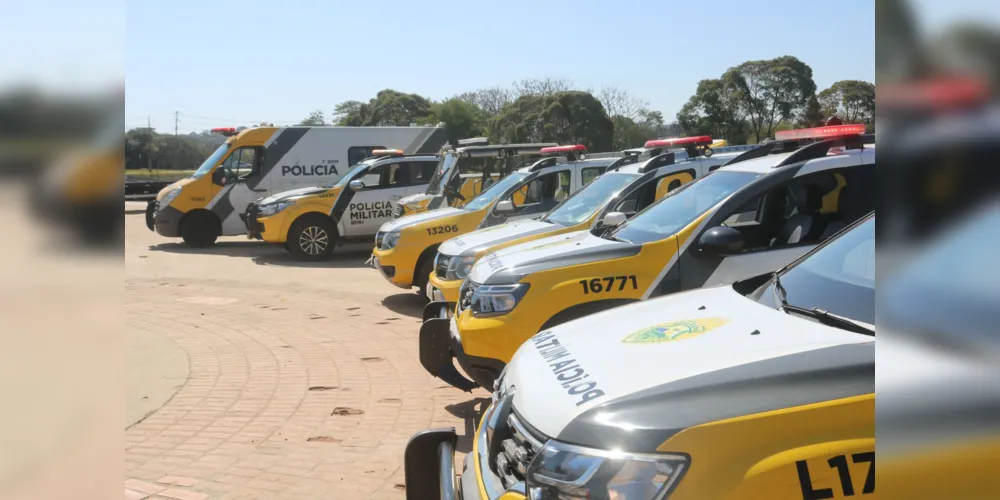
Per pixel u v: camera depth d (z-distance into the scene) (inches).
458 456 185.0
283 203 599.2
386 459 184.7
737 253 196.2
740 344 96.5
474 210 417.4
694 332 105.1
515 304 195.0
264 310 393.7
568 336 116.5
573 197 343.0
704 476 77.7
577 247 209.9
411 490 119.4
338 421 214.8
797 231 201.0
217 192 689.6
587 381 94.3
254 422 214.5
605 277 194.7
